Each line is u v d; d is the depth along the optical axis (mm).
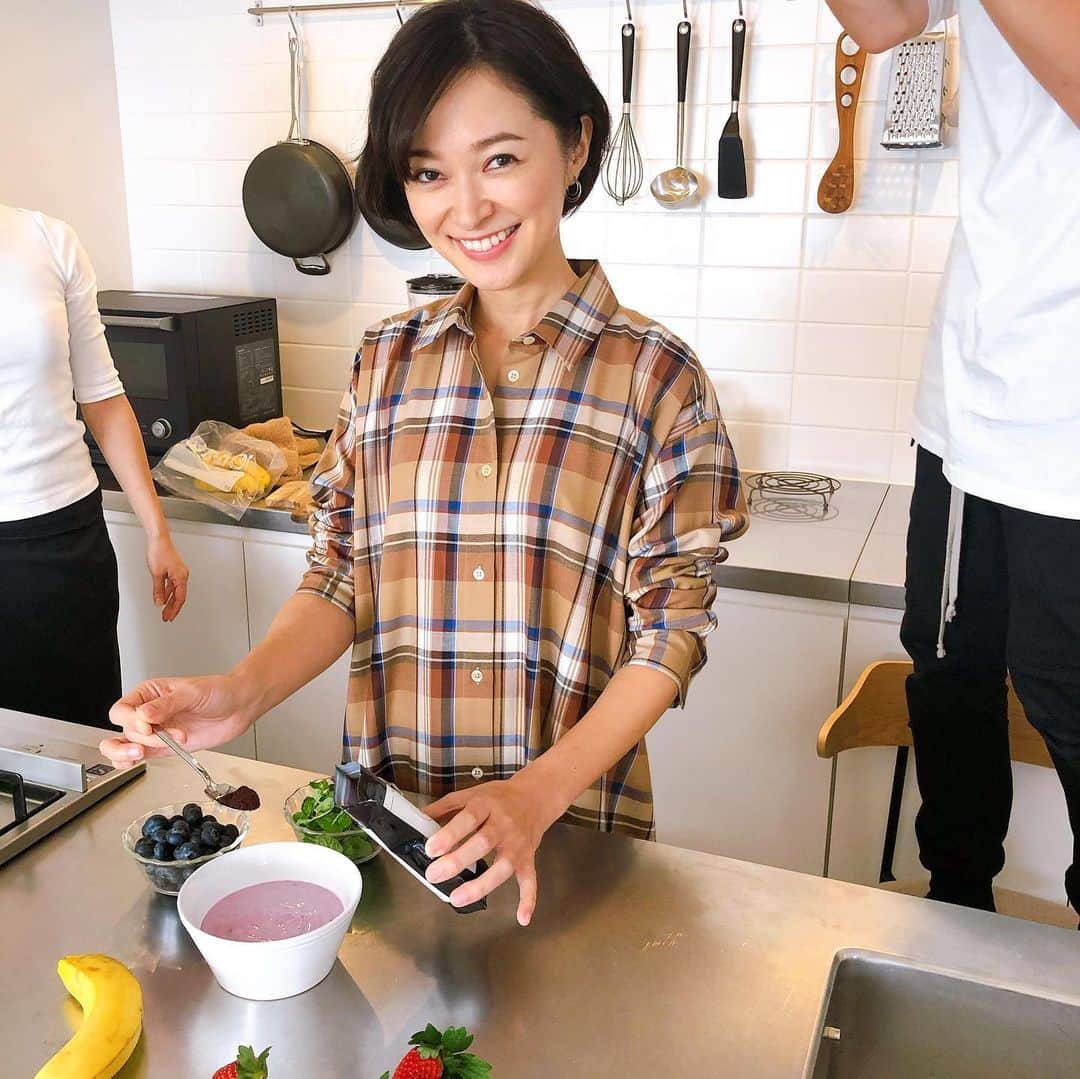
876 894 973
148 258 2850
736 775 2066
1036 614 1307
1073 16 1051
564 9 2338
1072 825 1402
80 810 1087
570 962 888
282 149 2547
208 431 2434
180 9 2633
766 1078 780
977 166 1264
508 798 933
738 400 2438
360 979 869
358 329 2699
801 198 2285
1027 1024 860
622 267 2445
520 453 1143
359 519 1228
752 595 1955
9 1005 841
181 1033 813
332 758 2373
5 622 1923
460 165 1005
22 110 2508
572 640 1142
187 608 2428
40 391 1868
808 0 2186
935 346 1438
